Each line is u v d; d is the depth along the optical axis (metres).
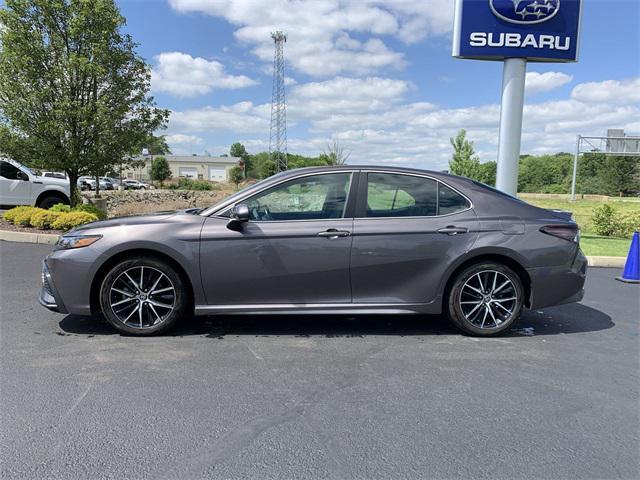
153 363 3.94
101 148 12.45
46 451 2.67
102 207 15.98
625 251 10.45
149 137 13.41
